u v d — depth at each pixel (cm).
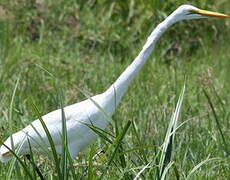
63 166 866
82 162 1032
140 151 990
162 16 1744
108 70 1553
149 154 1074
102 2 1827
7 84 1380
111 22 1791
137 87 1443
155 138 1106
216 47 1845
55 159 863
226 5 1916
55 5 1806
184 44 1797
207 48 1817
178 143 1114
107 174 975
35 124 988
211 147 1114
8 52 1602
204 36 1839
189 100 1410
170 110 1241
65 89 1377
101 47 1745
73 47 1712
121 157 926
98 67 1580
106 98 998
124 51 1736
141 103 1331
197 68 1675
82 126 996
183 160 1023
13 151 874
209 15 1021
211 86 1359
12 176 959
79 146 1016
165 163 897
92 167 883
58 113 999
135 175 941
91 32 1761
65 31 1762
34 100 1311
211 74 1418
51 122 991
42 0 1808
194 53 1814
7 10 1775
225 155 1082
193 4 1775
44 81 1418
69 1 1820
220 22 1884
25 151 983
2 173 973
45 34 1745
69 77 1480
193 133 1159
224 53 1822
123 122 1216
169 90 1437
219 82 1580
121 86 997
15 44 1666
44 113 1232
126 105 1306
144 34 1750
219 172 1030
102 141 1084
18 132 984
